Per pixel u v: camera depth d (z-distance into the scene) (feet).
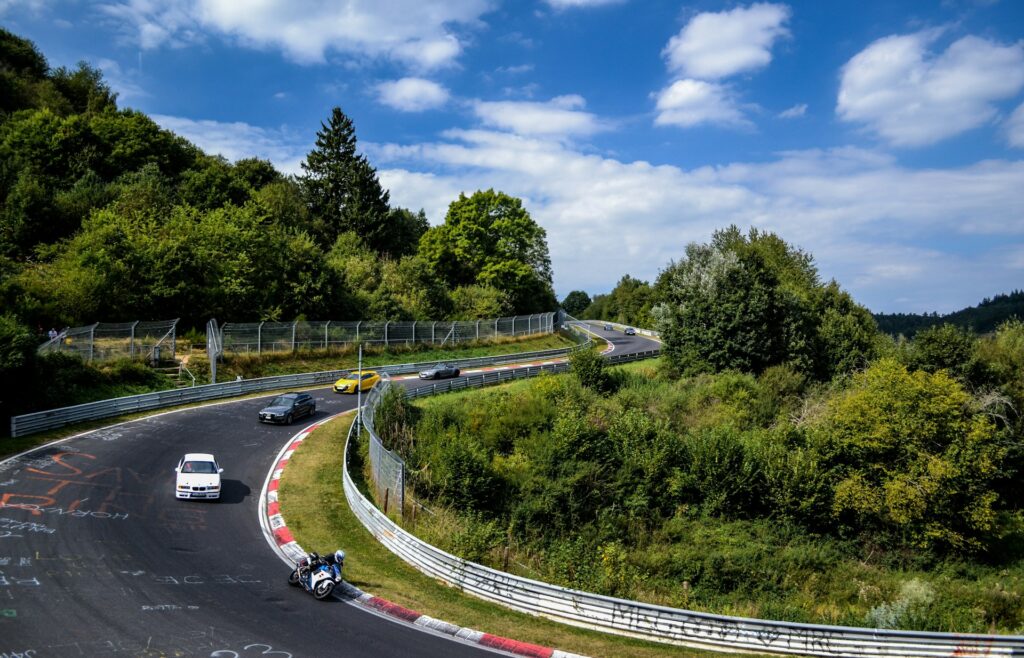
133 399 118.93
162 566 59.88
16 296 141.79
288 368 167.22
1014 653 58.54
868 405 110.01
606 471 107.04
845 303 200.44
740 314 161.89
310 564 57.62
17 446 91.91
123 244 162.30
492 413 125.49
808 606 84.28
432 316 242.99
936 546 102.17
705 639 55.11
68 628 45.52
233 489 86.58
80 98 325.01
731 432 115.44
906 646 56.80
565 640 53.06
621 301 468.75
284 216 268.41
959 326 146.30
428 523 77.05
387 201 313.12
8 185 215.31
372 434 95.45
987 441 108.17
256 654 44.42
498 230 298.76
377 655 46.14
